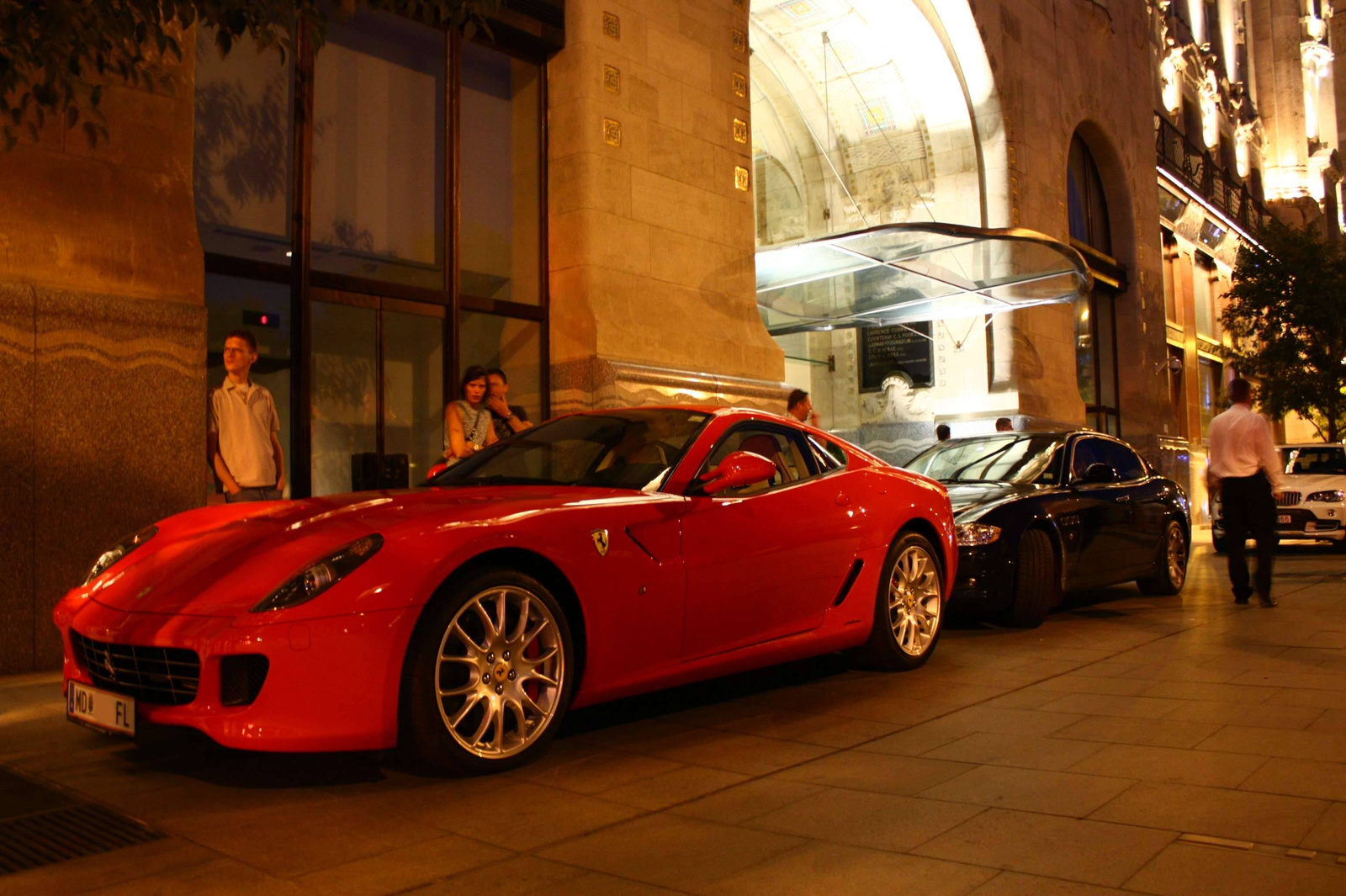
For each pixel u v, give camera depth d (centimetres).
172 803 321
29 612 560
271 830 292
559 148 973
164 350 620
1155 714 415
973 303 1437
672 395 967
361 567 319
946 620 717
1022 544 668
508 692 348
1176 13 2941
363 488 831
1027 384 1659
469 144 935
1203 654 559
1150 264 2184
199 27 698
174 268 641
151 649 325
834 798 315
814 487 489
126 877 258
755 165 1712
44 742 404
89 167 611
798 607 463
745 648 438
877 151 1730
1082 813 292
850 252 1130
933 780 331
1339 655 543
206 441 634
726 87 1088
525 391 948
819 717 430
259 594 316
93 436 589
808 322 1497
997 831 279
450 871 259
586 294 938
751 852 268
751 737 398
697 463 441
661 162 1008
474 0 560
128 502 599
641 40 1003
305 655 307
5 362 559
